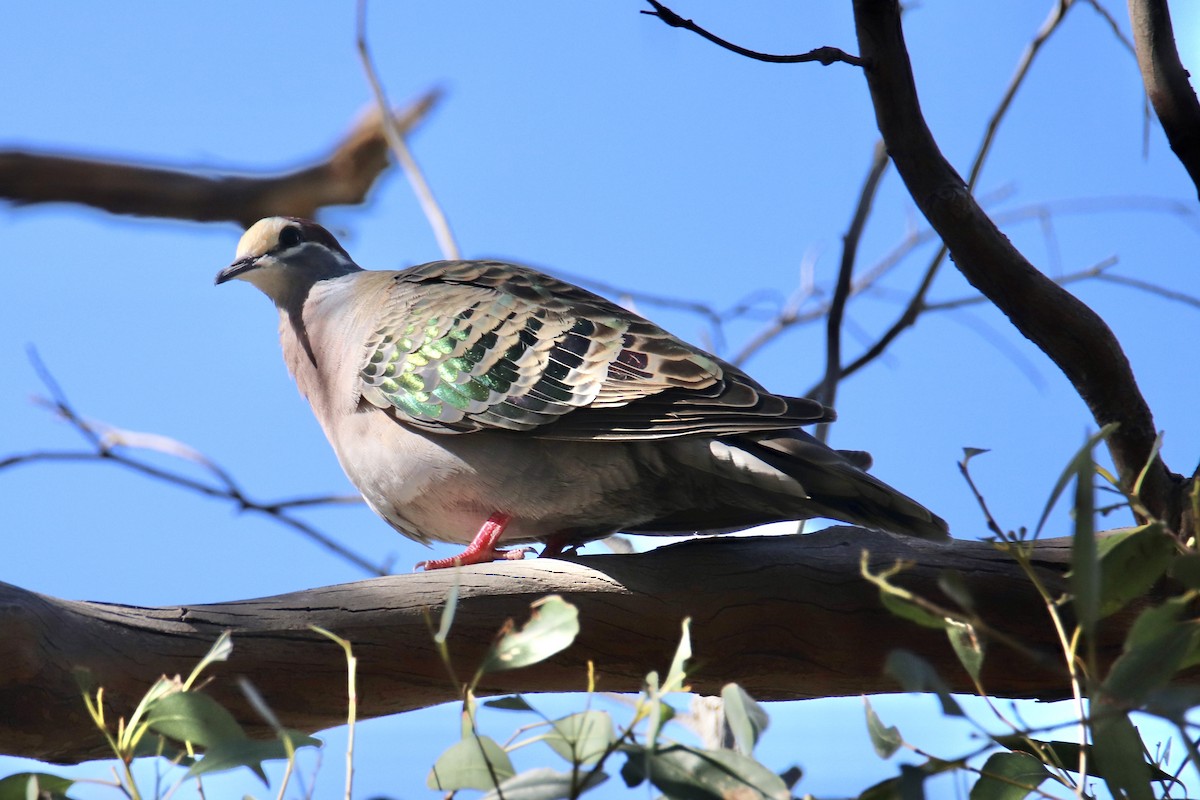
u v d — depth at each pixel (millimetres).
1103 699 4727
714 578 7383
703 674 7492
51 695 6484
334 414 9875
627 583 7309
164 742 5520
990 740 4766
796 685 7562
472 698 5188
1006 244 7621
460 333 9227
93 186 14891
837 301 10828
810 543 7570
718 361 8805
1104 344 7645
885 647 7398
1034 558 7344
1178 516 7758
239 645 6809
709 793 4828
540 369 8891
